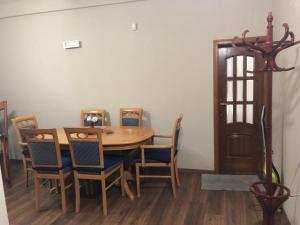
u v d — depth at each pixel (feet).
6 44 16.11
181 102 13.56
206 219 9.31
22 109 16.55
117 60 14.25
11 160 17.04
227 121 13.35
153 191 11.65
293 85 8.32
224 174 13.34
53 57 15.37
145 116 14.23
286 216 9.20
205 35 12.75
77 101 15.34
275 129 11.13
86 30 14.49
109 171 10.18
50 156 10.01
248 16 12.09
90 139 9.45
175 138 11.01
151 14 13.34
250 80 12.76
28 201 11.21
